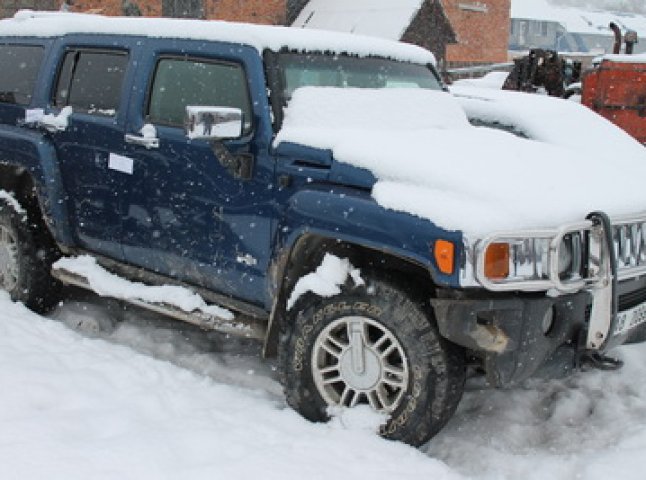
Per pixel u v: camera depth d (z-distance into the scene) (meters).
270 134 4.10
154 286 4.79
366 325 3.77
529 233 3.37
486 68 22.47
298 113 4.20
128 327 5.34
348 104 4.40
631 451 3.71
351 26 23.02
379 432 3.74
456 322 3.44
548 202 3.57
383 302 3.65
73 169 5.13
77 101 5.19
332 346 3.92
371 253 3.85
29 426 3.60
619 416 4.17
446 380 3.58
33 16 5.96
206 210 4.36
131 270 4.94
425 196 3.53
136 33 4.93
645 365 4.79
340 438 3.71
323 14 23.66
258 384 4.54
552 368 3.66
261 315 4.29
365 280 3.70
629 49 14.13
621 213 3.80
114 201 4.89
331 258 3.84
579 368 3.78
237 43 4.36
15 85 5.68
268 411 4.00
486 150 4.16
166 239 4.61
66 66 5.34
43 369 4.27
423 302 3.62
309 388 3.92
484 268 3.32
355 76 4.76
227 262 4.31
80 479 3.19
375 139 4.00
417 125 4.59
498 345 3.45
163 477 3.26
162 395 4.11
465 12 29.45
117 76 4.95
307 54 4.54
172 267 4.66
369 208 3.62
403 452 3.61
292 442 3.65
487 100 6.29
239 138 4.17
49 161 5.18
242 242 4.22
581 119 6.14
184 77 4.58
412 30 23.23
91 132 4.97
